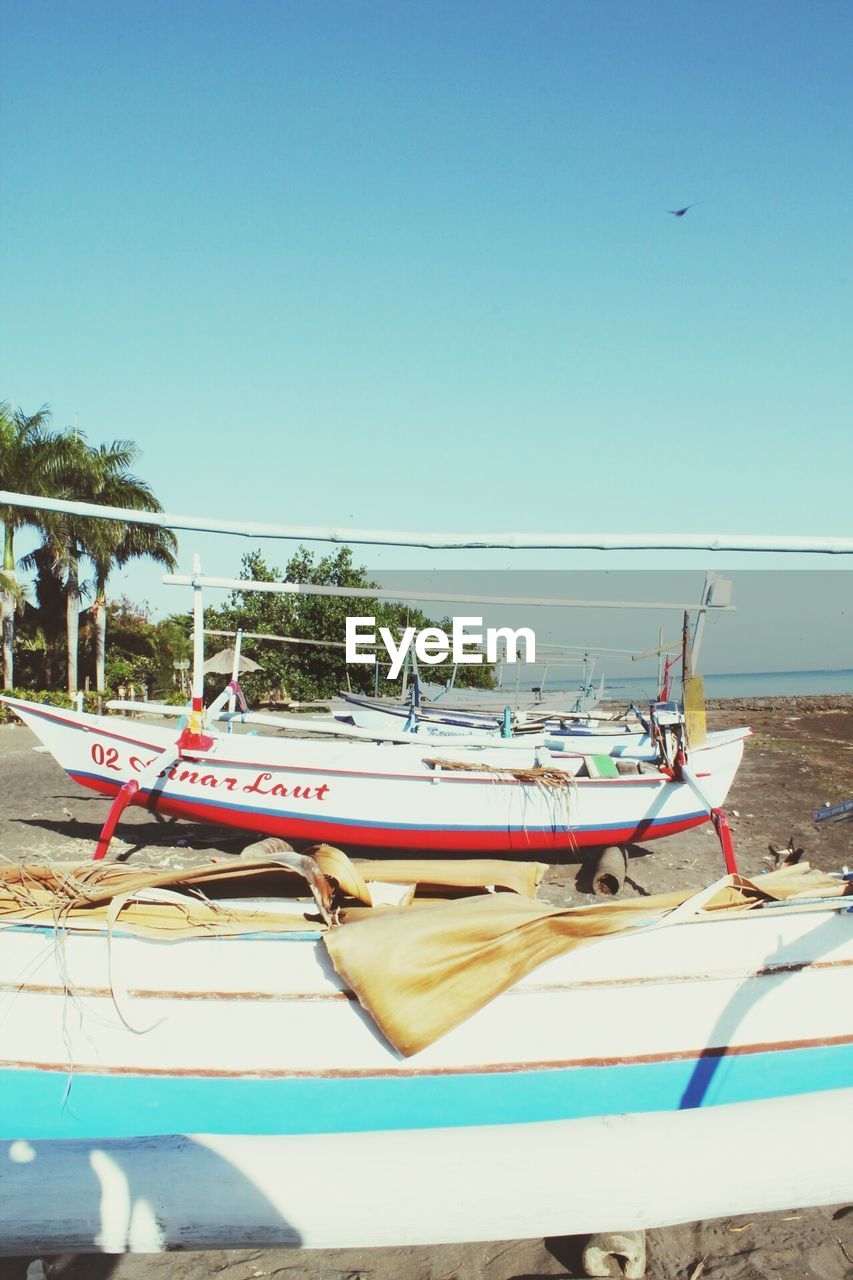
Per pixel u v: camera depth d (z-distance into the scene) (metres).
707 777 8.53
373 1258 3.16
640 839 8.37
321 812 8.13
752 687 83.06
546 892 7.69
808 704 37.09
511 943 3.73
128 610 38.25
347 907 4.38
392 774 8.06
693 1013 3.72
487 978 3.65
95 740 8.24
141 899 4.01
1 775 13.09
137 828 9.61
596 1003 3.69
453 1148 3.07
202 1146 3.09
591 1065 3.63
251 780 8.12
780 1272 3.03
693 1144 3.10
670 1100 3.64
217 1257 3.16
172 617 35.47
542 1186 2.98
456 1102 3.57
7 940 3.69
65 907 3.93
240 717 10.46
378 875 5.02
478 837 8.16
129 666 30.31
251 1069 3.56
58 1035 3.59
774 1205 3.08
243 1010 3.62
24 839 8.98
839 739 21.34
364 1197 2.96
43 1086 3.54
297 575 27.69
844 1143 3.16
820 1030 3.79
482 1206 2.97
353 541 3.93
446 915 3.85
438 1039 3.56
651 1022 3.70
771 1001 3.78
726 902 4.14
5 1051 3.56
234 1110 3.53
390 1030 3.51
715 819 6.65
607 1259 3.04
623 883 7.79
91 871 4.46
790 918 3.89
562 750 8.41
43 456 23.98
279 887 4.73
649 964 3.75
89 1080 3.55
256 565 27.98
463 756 9.28
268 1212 2.96
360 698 16.94
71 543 25.36
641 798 8.28
